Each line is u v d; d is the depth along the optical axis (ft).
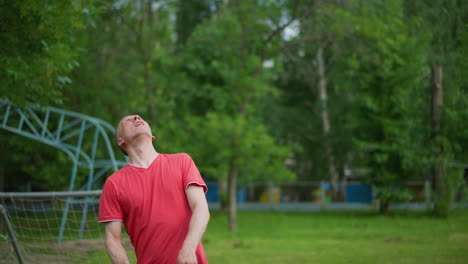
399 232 44.39
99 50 52.21
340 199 94.22
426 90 63.46
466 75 45.55
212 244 37.37
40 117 45.29
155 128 49.34
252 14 51.75
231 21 52.08
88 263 22.89
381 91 66.54
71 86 47.88
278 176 51.62
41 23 19.95
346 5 53.11
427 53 44.32
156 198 7.53
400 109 65.62
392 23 47.24
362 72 64.59
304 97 110.73
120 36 54.75
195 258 6.95
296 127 102.27
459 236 40.16
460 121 57.47
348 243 37.14
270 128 95.66
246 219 62.23
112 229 7.57
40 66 21.26
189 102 60.49
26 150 46.29
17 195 17.02
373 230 46.96
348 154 94.94
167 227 7.43
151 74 56.24
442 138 59.31
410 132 64.90
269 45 54.13
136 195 7.53
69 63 22.53
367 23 49.01
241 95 51.72
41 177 47.29
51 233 29.96
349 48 55.72
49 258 23.09
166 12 55.26
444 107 57.82
